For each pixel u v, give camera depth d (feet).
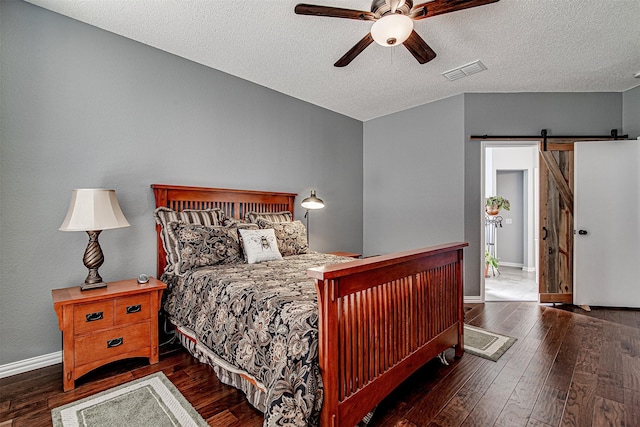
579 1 6.98
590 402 5.82
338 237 14.94
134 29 8.19
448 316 7.55
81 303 6.40
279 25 7.98
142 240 8.82
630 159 11.78
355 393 4.86
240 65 10.19
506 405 5.77
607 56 9.52
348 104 13.83
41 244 7.29
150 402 5.78
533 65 10.12
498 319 10.58
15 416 5.40
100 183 8.13
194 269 7.97
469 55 9.48
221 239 8.77
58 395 6.05
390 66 10.24
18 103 7.00
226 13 7.51
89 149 7.97
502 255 21.94
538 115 12.44
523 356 7.77
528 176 20.18
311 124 13.66
